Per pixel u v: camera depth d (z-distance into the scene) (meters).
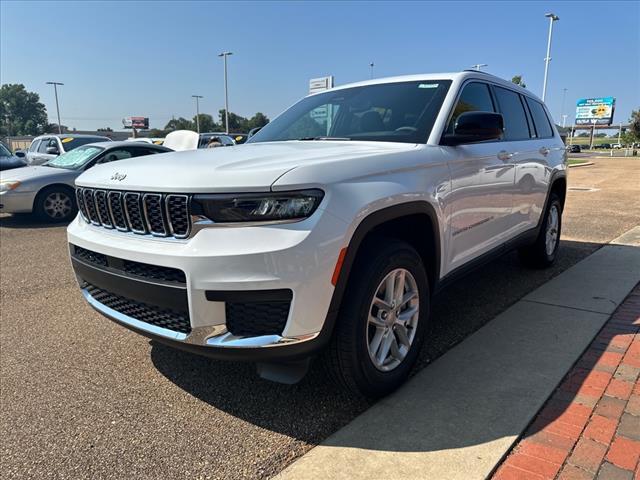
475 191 3.44
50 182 8.80
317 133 3.71
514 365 3.02
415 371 3.00
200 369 3.14
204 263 2.18
